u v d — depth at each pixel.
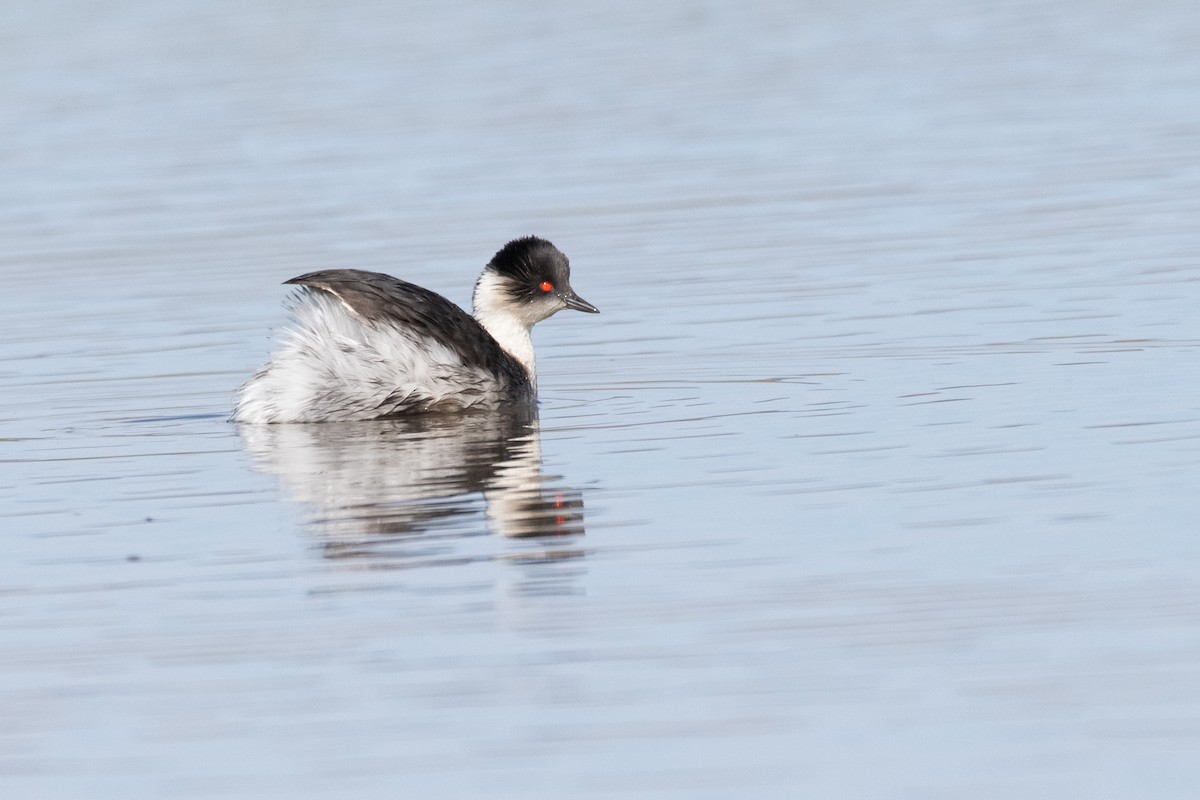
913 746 9.09
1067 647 10.08
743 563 11.55
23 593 11.50
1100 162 26.47
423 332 16.06
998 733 9.18
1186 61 34.00
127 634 10.76
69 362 18.58
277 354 16.02
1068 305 19.02
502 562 11.74
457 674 10.01
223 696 9.88
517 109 32.19
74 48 39.25
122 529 12.78
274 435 15.55
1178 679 9.64
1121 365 16.52
